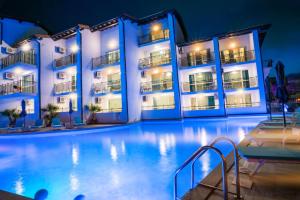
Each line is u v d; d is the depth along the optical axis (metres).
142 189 4.01
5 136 12.79
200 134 10.78
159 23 22.05
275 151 3.83
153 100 22.53
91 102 21.67
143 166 5.60
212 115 19.47
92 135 13.00
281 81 8.14
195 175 4.53
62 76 22.92
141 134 12.39
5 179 5.06
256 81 19.34
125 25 20.78
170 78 22.03
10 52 23.05
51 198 3.84
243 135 9.46
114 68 21.64
